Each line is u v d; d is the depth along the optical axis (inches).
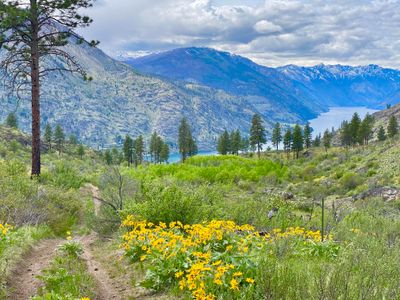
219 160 1535.4
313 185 1691.7
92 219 591.8
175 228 414.3
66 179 991.6
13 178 765.3
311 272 272.2
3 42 825.5
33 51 868.0
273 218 609.6
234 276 261.9
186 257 309.4
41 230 548.1
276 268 257.3
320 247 378.0
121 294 305.9
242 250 317.4
